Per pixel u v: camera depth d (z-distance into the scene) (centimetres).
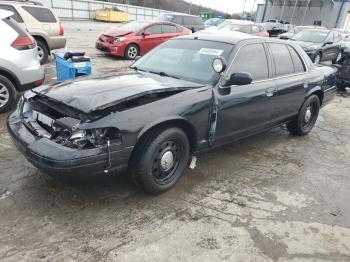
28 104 344
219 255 274
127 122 293
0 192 329
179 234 294
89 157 277
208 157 453
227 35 449
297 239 303
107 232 288
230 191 371
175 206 333
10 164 384
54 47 1002
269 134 574
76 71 621
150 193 340
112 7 4078
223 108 380
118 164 297
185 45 440
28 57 555
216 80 378
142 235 288
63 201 323
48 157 275
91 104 287
